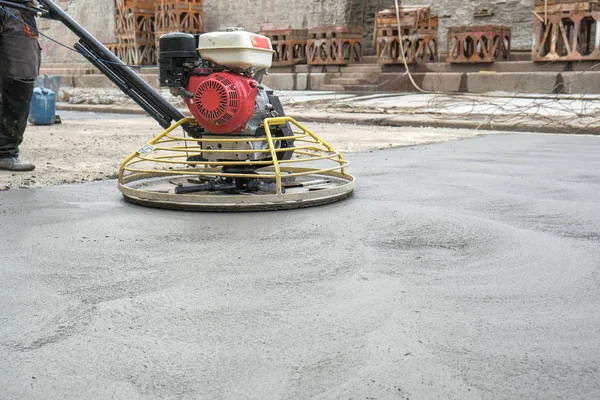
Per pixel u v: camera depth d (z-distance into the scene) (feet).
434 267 10.25
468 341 7.48
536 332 7.74
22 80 18.75
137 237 12.00
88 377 6.63
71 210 14.32
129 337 7.59
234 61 14.37
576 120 34.71
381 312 8.35
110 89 71.77
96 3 107.04
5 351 7.23
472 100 45.85
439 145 27.84
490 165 21.42
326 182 17.26
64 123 40.34
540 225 13.00
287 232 12.37
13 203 15.05
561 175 19.22
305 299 8.82
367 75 63.93
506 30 58.54
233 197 14.14
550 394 6.31
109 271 10.02
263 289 9.21
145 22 85.81
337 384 6.48
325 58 69.97
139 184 17.33
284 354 7.14
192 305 8.60
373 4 77.46
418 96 52.11
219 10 88.99
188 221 13.29
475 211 14.29
